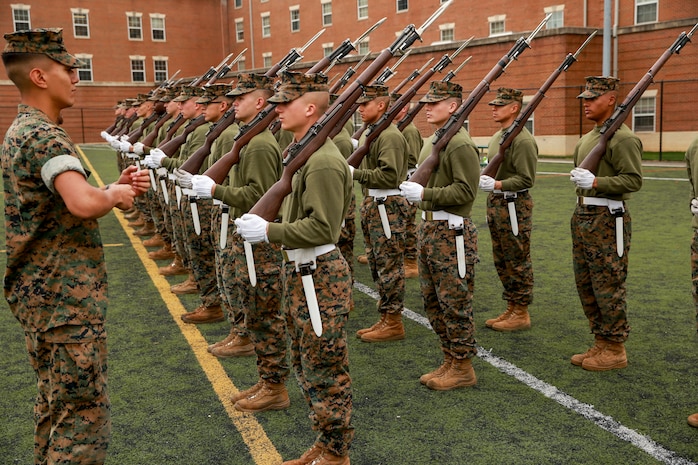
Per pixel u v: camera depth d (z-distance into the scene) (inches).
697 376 175.2
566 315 231.1
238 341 199.2
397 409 160.6
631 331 210.5
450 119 168.4
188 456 139.6
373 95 224.7
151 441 146.3
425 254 170.9
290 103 129.0
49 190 102.1
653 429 146.6
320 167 123.0
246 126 162.9
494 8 1050.1
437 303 173.9
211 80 299.0
